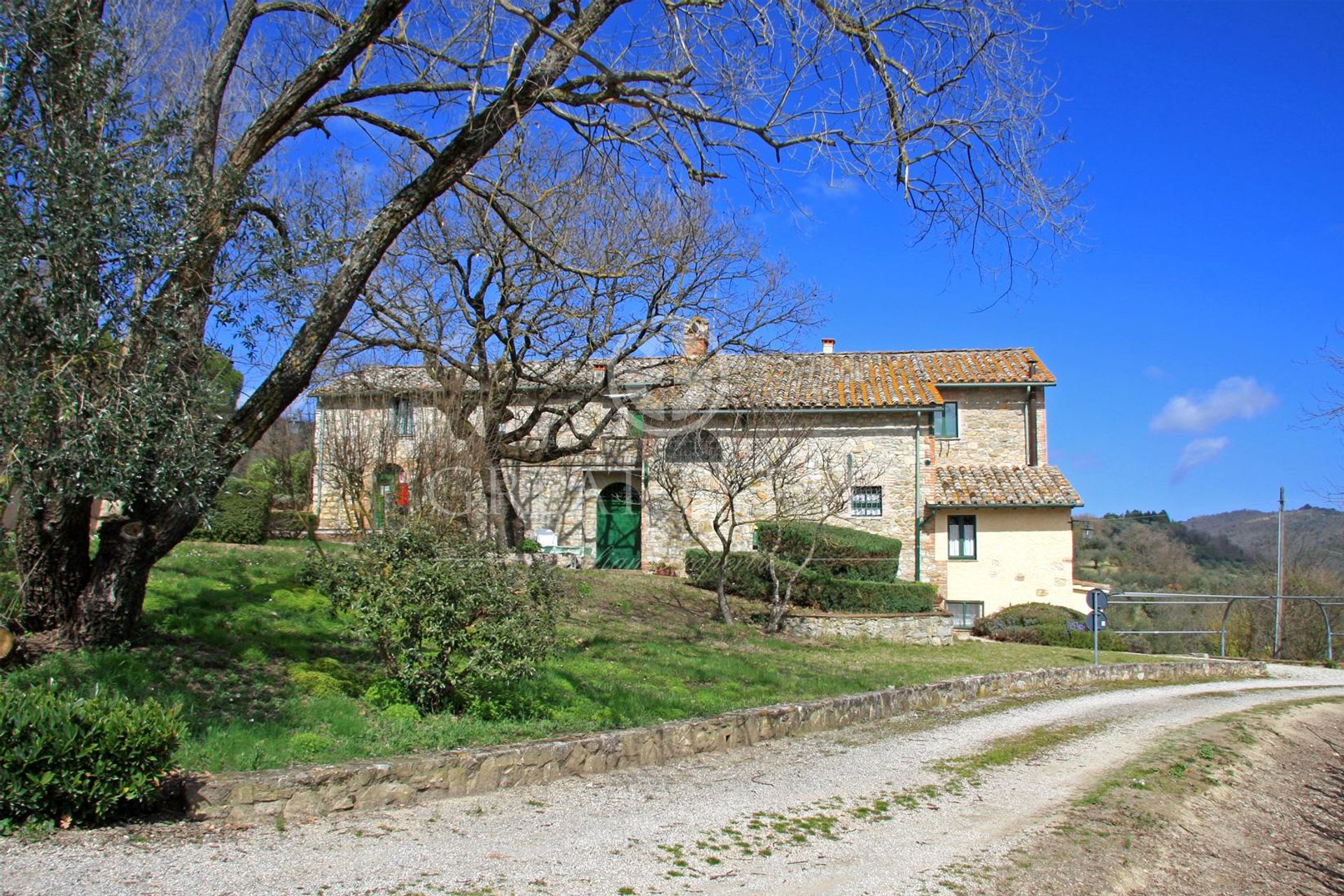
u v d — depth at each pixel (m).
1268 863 8.62
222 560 14.48
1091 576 45.34
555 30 10.09
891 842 7.51
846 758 10.56
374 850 6.45
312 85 9.78
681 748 10.17
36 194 6.92
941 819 8.30
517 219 17.06
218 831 6.56
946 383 28.62
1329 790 12.03
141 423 7.02
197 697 8.77
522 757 8.55
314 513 18.27
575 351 20.28
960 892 6.52
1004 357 30.80
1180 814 9.41
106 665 8.86
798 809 8.27
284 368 9.40
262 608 12.06
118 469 6.93
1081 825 8.45
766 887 6.30
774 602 20.19
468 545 10.73
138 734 6.56
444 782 7.92
